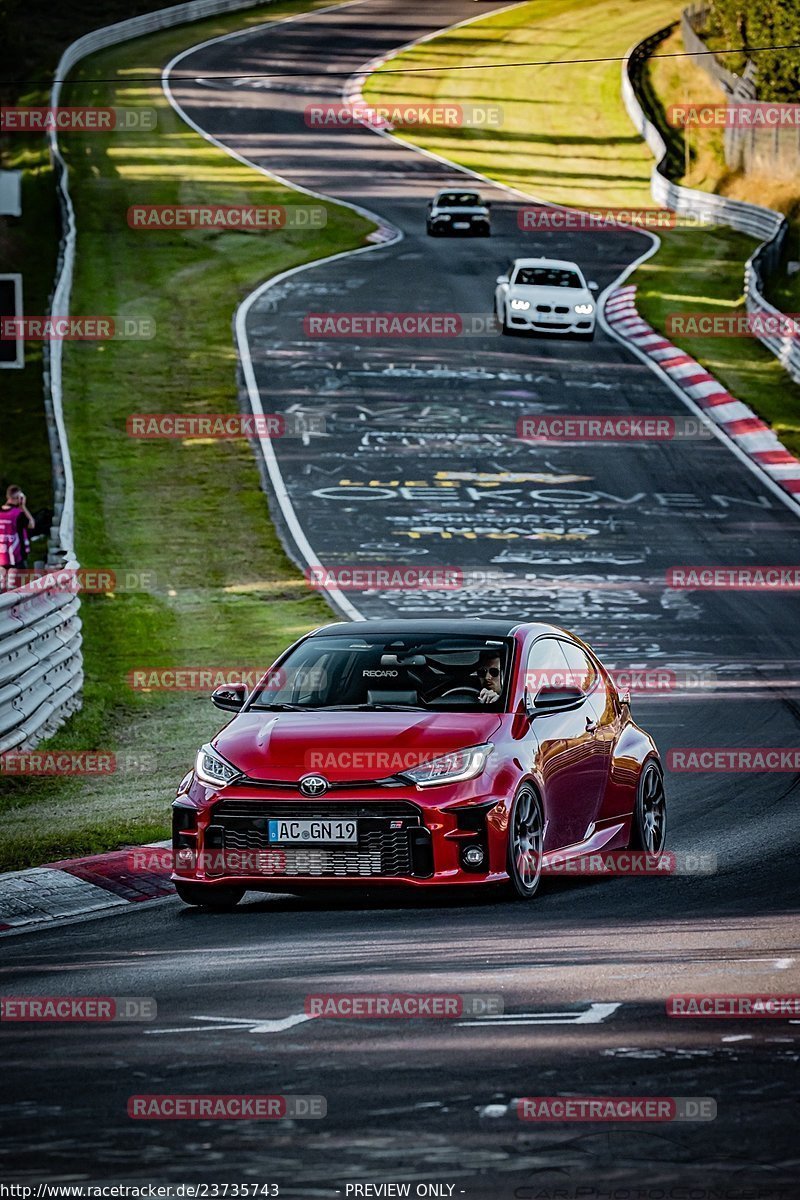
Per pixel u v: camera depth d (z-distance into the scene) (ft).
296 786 117.91
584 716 134.72
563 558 325.21
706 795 166.71
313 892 128.47
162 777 174.19
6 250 631.15
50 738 192.85
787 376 476.95
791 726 203.72
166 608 285.64
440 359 494.18
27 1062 80.48
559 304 515.09
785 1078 74.79
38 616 194.59
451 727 122.21
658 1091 73.05
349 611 284.20
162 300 565.94
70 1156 66.23
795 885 123.85
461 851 117.60
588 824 132.67
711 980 93.81
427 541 336.08
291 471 389.60
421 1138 67.46
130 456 405.18
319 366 485.15
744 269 622.13
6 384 476.54
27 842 139.64
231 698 133.90
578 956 100.58
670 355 500.33
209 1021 87.20
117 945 108.88
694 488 380.37
